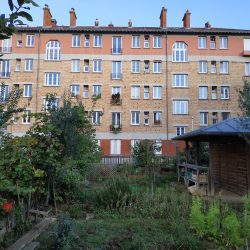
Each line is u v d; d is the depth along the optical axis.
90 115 11.20
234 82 33.56
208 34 34.16
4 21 2.00
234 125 11.98
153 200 8.27
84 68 33.94
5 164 5.55
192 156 19.16
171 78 33.72
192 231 5.83
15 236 5.52
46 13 34.78
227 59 33.84
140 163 17.44
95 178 16.47
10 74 33.28
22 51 33.69
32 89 33.12
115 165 19.31
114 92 33.66
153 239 5.41
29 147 6.31
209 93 33.44
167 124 33.03
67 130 8.50
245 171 11.58
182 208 7.74
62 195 8.70
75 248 4.72
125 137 32.94
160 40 34.41
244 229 5.11
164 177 16.88
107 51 34.06
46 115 8.38
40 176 6.34
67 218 5.02
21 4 2.00
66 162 8.26
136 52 34.09
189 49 34.06
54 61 33.69
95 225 6.35
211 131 11.23
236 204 9.36
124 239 5.42
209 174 12.55
